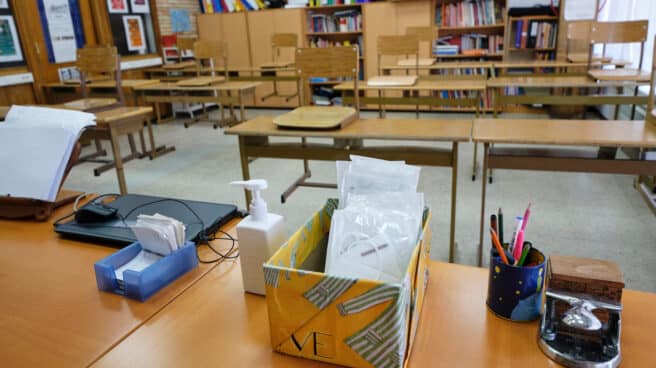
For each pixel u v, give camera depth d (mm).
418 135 2049
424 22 6117
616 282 670
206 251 1028
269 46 6961
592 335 671
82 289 887
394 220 747
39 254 1034
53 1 5215
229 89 4660
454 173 2117
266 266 652
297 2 6723
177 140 5141
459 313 777
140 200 1240
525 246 778
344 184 841
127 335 749
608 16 5652
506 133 1998
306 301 640
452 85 3705
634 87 4062
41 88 5172
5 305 839
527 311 737
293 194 3291
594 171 1958
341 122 2246
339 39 6879
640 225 2598
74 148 1220
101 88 5164
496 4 5953
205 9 7246
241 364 675
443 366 658
